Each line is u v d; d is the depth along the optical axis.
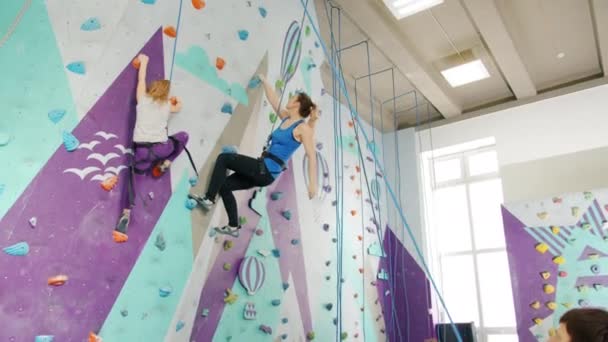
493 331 5.50
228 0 3.32
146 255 2.53
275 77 3.67
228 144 3.15
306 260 4.03
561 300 4.32
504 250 5.68
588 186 5.09
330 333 4.18
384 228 5.88
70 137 2.27
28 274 2.04
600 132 5.19
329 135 4.96
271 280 3.54
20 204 2.07
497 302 5.59
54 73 2.29
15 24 2.20
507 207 4.81
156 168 2.62
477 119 6.01
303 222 4.09
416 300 5.60
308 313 3.92
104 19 2.52
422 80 5.36
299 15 4.07
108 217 2.37
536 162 5.46
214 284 3.00
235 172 2.98
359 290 4.90
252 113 3.39
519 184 5.48
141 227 2.53
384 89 5.86
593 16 4.45
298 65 3.99
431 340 5.07
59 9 2.36
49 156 2.20
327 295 4.25
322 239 4.34
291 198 3.98
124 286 2.39
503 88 5.80
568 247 4.42
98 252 2.30
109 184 2.38
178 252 2.71
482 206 6.00
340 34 4.78
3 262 1.98
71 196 2.24
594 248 4.31
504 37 4.56
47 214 2.15
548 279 4.43
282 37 3.81
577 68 5.39
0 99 2.10
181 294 2.69
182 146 2.67
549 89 5.71
